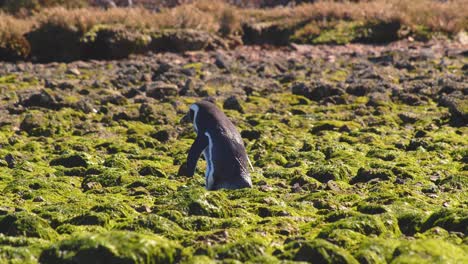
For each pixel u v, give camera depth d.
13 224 30.05
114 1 147.75
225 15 125.88
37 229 30.02
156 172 44.53
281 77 84.19
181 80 81.62
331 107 67.19
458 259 26.42
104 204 34.06
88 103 66.69
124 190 40.12
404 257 26.31
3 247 26.78
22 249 26.80
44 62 105.88
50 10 118.69
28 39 107.94
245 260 26.84
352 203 36.78
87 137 57.25
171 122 62.12
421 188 39.94
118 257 25.86
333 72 87.88
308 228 32.06
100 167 45.44
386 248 27.55
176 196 35.66
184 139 56.25
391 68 88.19
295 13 132.62
